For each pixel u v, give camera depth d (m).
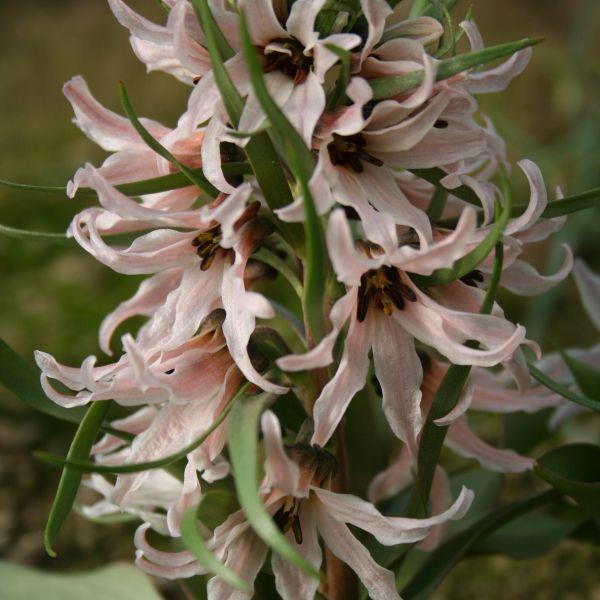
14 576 0.26
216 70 0.20
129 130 0.22
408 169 0.22
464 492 0.21
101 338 0.24
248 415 0.21
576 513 0.27
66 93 0.22
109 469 0.20
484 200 0.21
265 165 0.21
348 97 0.21
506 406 0.25
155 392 0.22
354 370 0.21
